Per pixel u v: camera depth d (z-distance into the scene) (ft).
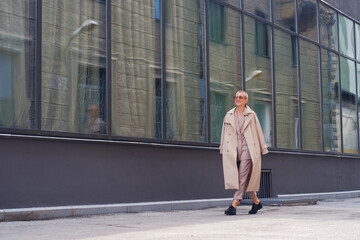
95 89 30.96
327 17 55.06
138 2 34.01
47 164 27.61
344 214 29.43
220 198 38.78
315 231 20.58
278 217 27.35
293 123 48.96
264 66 45.50
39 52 28.09
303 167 49.78
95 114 30.83
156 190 33.78
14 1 27.32
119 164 31.42
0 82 26.58
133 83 33.35
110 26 31.89
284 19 48.49
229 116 29.32
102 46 31.50
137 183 32.50
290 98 48.75
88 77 30.63
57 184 27.99
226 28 41.39
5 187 25.81
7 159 25.96
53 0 29.07
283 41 48.14
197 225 23.03
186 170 36.19
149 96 34.32
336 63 56.24
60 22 29.35
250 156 28.81
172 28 36.52
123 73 32.73
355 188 58.75
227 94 41.19
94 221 25.35
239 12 42.78
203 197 37.45
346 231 20.62
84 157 29.45
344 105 57.36
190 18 38.04
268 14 46.29
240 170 28.89
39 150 27.30
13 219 25.18
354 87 59.57
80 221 25.32
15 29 27.32
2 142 25.84
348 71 58.44
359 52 60.95
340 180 55.83
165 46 35.63
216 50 40.29
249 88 43.62
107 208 29.76
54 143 28.02
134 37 33.60
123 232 20.29
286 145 47.85
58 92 29.01
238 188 28.81
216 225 22.99
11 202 26.00
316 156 51.88
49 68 28.68
